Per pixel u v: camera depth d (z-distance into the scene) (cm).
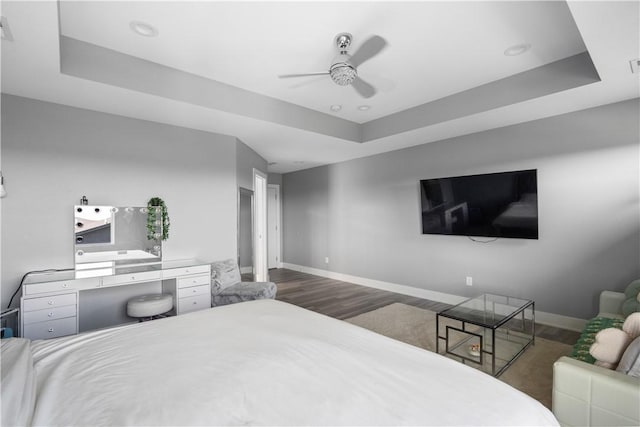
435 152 459
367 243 566
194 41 251
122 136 341
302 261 718
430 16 220
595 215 325
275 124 372
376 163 548
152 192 360
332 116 431
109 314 334
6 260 282
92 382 123
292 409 107
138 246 347
